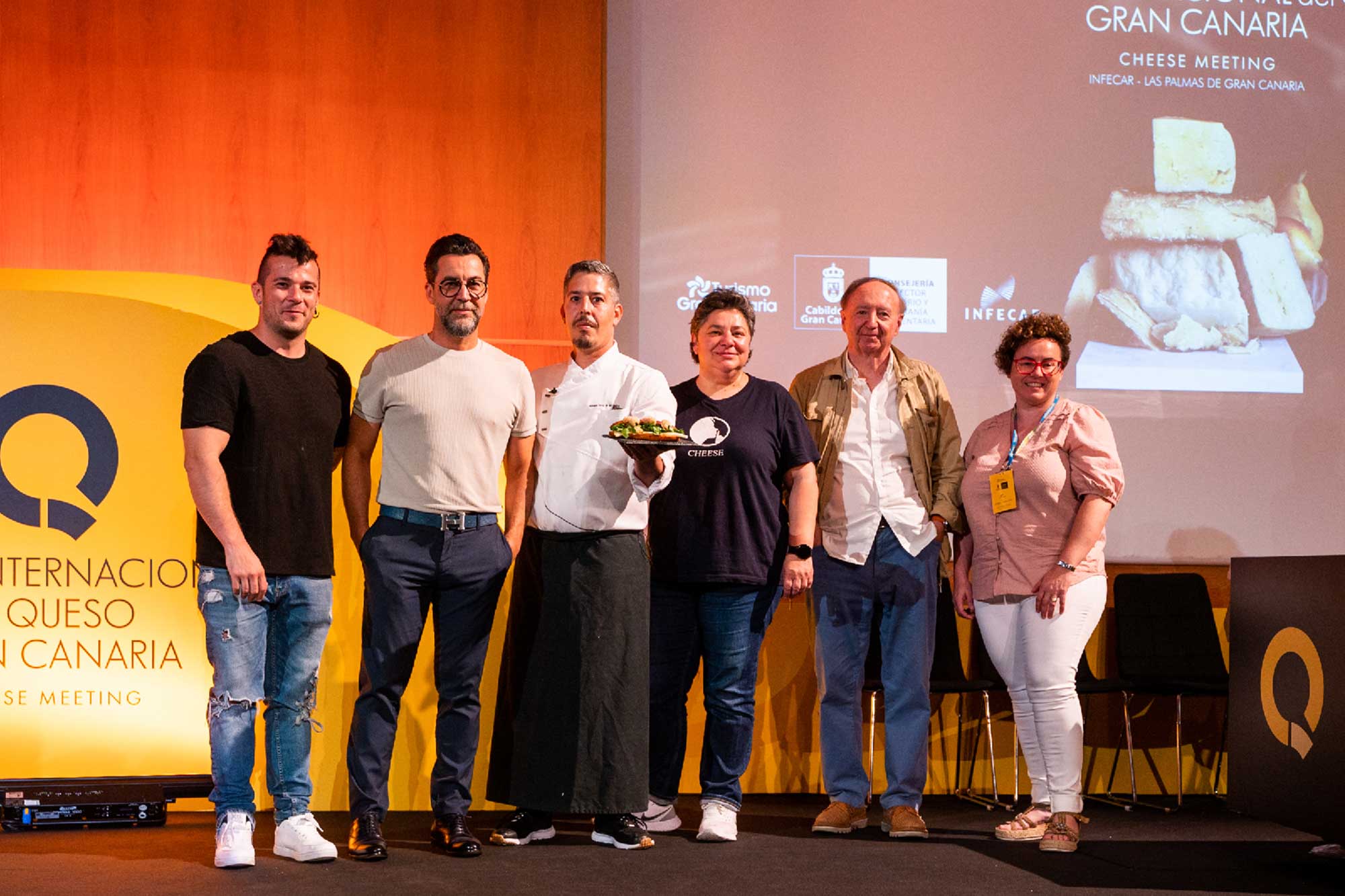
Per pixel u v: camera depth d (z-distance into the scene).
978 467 3.56
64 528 3.50
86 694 3.49
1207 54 5.11
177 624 3.56
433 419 3.08
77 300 3.55
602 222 5.18
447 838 3.06
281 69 5.05
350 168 5.08
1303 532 4.96
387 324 5.08
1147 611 4.44
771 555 3.44
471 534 3.10
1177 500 4.93
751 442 3.42
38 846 3.08
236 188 5.01
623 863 3.00
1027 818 3.46
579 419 3.25
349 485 3.17
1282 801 3.19
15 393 3.50
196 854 3.00
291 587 2.99
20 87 4.92
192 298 3.67
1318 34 5.16
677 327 5.03
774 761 4.23
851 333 3.69
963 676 4.33
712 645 3.41
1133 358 5.00
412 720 3.71
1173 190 5.07
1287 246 5.07
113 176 4.96
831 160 5.05
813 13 5.07
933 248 5.04
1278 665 3.23
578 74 5.21
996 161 5.06
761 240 5.04
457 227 5.13
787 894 2.70
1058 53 5.09
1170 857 3.21
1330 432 5.01
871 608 3.61
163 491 3.57
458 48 5.15
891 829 3.45
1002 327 5.02
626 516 3.21
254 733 3.04
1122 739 4.48
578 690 3.14
